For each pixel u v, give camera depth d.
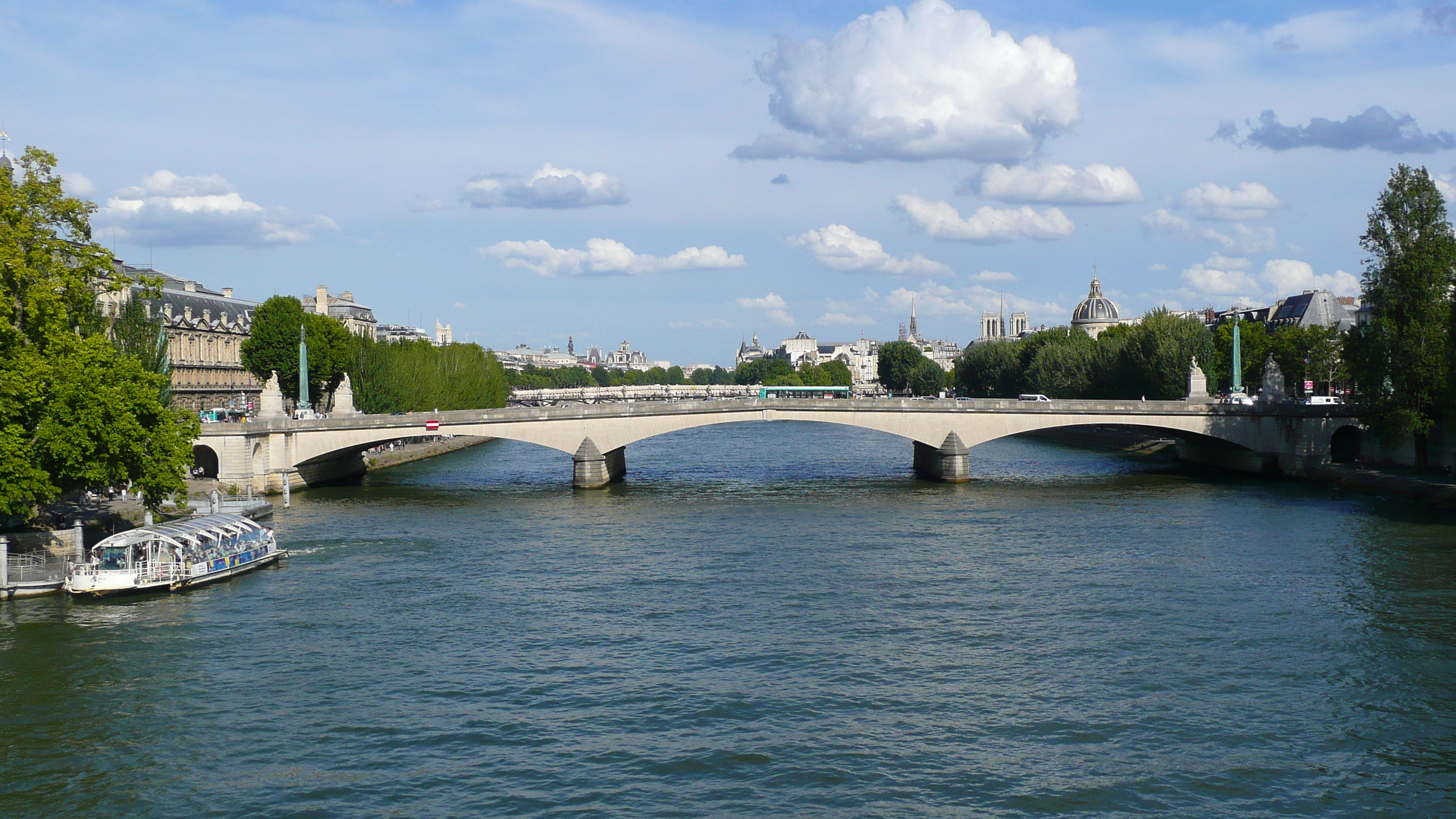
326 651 62.84
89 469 76.19
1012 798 45.25
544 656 62.25
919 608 71.69
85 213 81.94
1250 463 141.50
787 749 49.72
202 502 105.75
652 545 93.38
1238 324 173.62
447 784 46.53
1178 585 76.69
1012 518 106.25
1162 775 47.16
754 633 66.50
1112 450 190.75
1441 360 114.56
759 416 141.88
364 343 185.12
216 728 51.97
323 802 45.00
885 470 156.00
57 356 77.38
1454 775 47.09
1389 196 120.75
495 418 133.00
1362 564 82.31
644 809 44.28
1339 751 49.41
